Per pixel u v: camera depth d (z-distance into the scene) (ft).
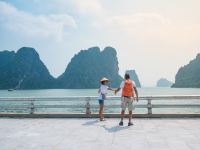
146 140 29.53
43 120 46.32
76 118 48.24
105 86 44.75
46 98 50.26
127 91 39.52
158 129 36.01
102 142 28.81
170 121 43.06
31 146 27.40
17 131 35.81
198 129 35.73
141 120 44.55
